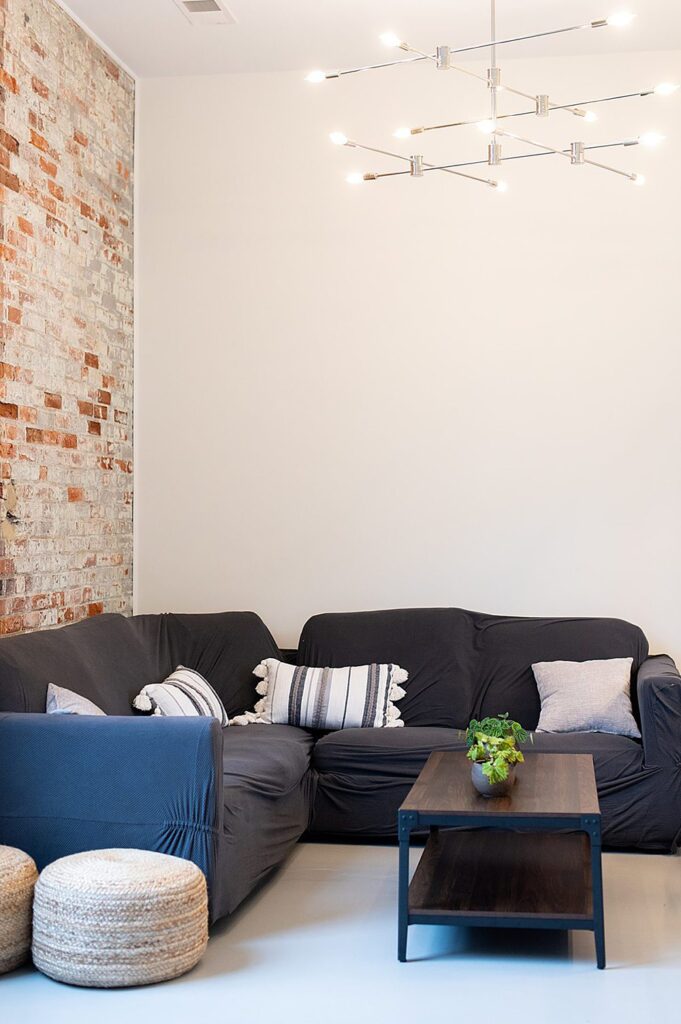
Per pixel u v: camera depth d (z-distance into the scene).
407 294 5.41
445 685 4.91
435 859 3.77
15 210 4.30
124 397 5.46
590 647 4.90
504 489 5.32
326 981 3.04
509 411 5.32
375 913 3.61
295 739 4.48
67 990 2.98
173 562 5.56
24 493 4.37
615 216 5.26
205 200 5.56
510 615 5.30
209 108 5.57
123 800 3.34
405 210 5.41
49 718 3.43
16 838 3.39
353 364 5.44
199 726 3.32
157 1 4.73
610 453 5.25
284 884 3.92
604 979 3.05
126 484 5.48
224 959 3.20
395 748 4.45
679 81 5.22
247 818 3.59
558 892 3.38
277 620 5.48
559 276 5.29
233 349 5.53
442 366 5.38
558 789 3.44
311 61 5.38
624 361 5.24
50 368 4.61
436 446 5.38
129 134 5.52
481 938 3.39
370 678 4.87
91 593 5.04
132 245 5.58
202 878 3.15
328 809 4.46
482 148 5.35
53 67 4.64
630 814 4.25
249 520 5.51
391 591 5.40
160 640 5.00
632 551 5.23
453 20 4.90
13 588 4.27
